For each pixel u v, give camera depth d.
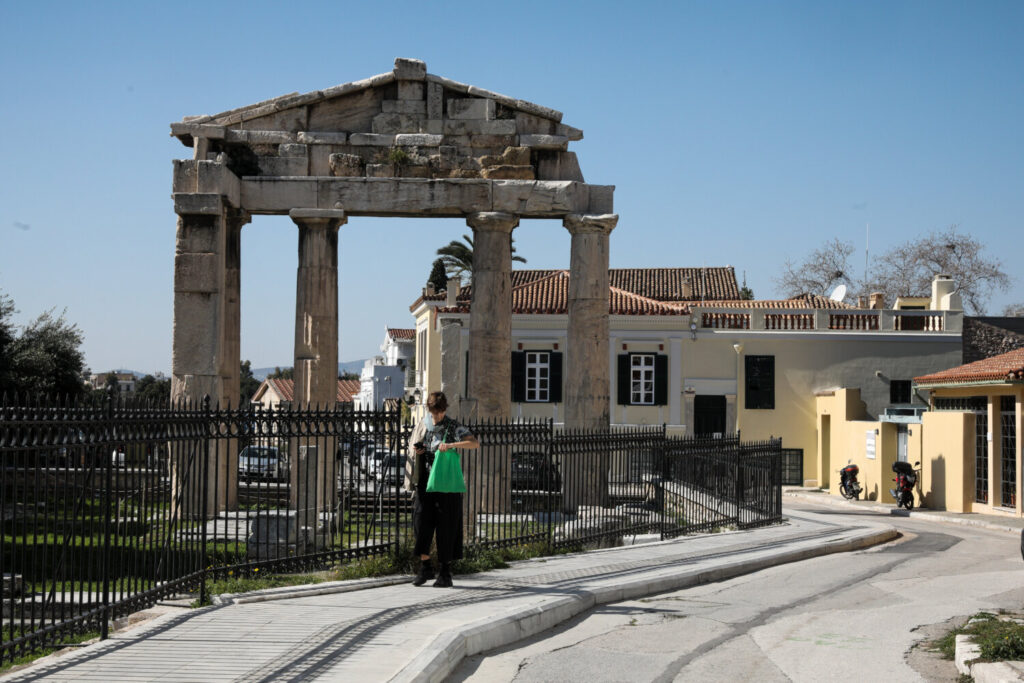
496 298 23.33
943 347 42.84
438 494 12.45
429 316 45.84
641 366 43.06
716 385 42.94
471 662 9.20
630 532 18.73
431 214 23.80
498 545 15.27
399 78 23.45
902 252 70.44
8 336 37.44
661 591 13.77
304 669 7.91
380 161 23.38
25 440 7.62
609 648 9.93
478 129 23.53
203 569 10.85
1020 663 8.56
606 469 18.14
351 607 10.74
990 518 27.09
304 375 22.91
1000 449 28.27
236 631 9.33
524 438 16.11
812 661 9.46
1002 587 14.45
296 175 23.27
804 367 42.88
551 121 23.80
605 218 23.30
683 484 20.78
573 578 13.52
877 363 42.84
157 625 9.55
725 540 19.41
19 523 10.09
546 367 42.31
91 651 8.43
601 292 23.44
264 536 14.00
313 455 14.05
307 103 23.33
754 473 23.70
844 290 51.62
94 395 8.85
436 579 12.47
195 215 21.81
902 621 11.62
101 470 8.91
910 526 26.03
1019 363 27.44
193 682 7.47
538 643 10.16
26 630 8.89
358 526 13.70
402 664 8.12
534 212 23.42
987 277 68.44
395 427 13.84
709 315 43.44
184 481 10.74
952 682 8.70
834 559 18.05
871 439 36.16
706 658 9.55
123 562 9.28
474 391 23.36
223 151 23.27
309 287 23.05
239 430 12.17
